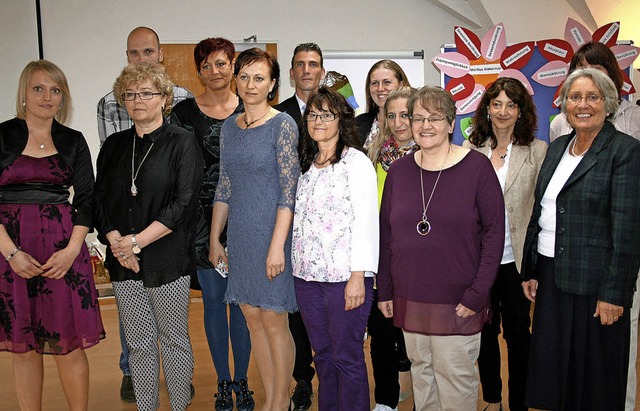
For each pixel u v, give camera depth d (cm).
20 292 256
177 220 261
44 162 258
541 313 237
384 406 288
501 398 295
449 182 226
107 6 570
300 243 249
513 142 277
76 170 267
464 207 223
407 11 621
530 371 240
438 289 226
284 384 273
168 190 264
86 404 275
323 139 243
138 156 264
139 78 259
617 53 462
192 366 279
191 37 586
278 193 262
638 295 250
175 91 347
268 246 261
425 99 223
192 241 274
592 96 220
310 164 255
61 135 264
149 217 262
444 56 479
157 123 268
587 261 221
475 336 230
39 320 259
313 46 330
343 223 243
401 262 232
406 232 231
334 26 611
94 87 574
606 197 218
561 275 226
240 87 262
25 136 256
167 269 263
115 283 268
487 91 277
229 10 590
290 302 263
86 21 568
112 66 575
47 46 562
